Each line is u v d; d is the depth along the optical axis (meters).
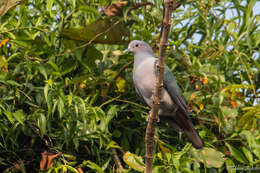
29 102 8.80
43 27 9.16
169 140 9.96
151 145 7.60
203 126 9.66
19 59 9.33
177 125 9.47
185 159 8.34
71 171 8.64
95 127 8.65
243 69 10.31
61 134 8.77
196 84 9.98
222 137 9.67
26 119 8.69
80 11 9.47
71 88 9.59
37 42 9.13
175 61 10.35
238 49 10.52
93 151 8.83
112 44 9.81
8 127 8.58
